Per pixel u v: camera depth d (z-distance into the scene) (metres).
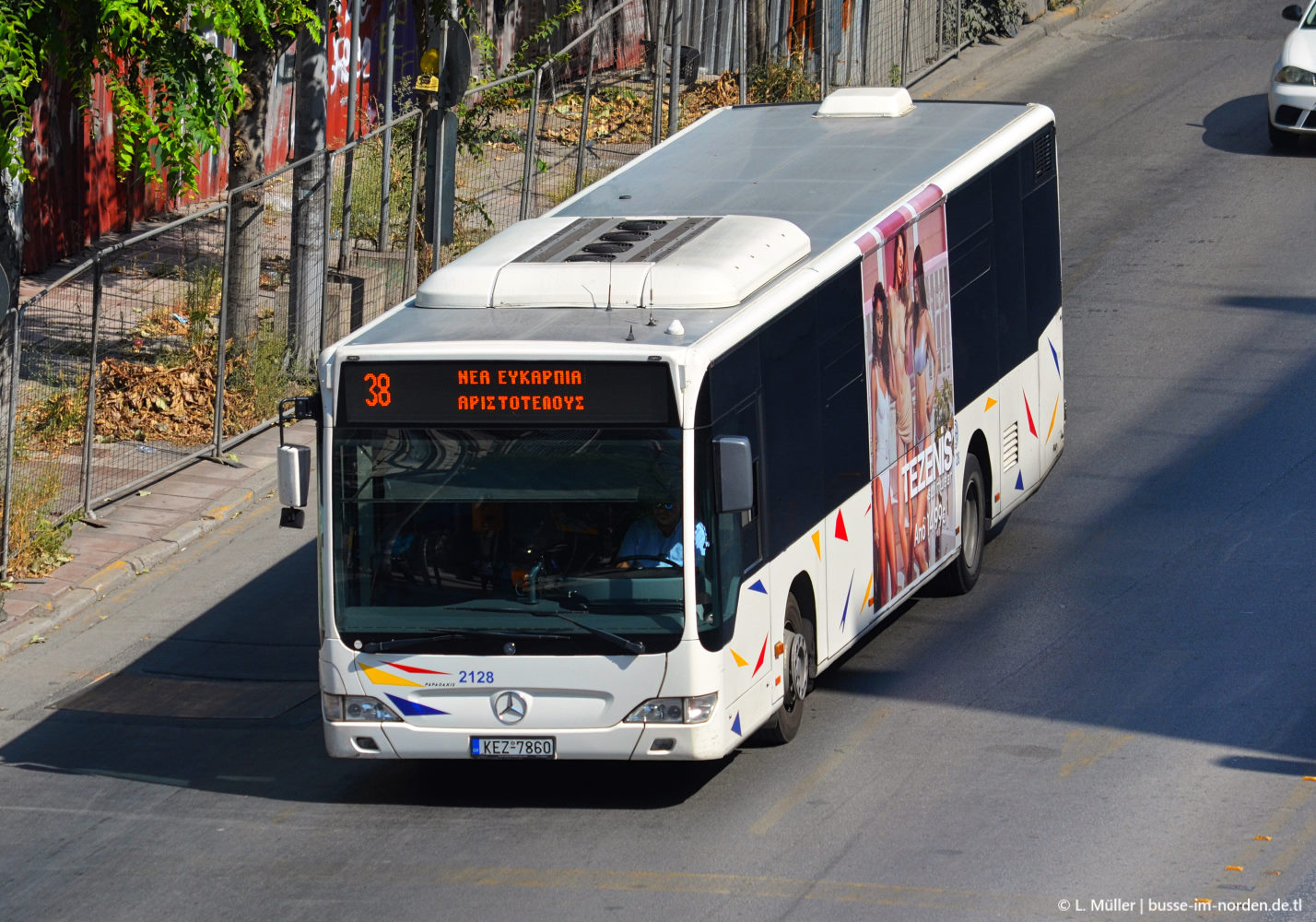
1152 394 47.06
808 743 28.89
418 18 54.50
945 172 35.88
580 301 28.09
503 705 25.73
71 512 40.62
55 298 47.28
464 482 25.84
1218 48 85.69
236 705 32.38
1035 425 40.25
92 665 34.59
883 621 35.03
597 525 25.55
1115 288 55.53
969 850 24.33
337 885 24.27
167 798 28.22
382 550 26.08
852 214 33.12
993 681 31.31
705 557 25.59
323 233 48.66
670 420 25.31
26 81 36.44
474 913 23.03
